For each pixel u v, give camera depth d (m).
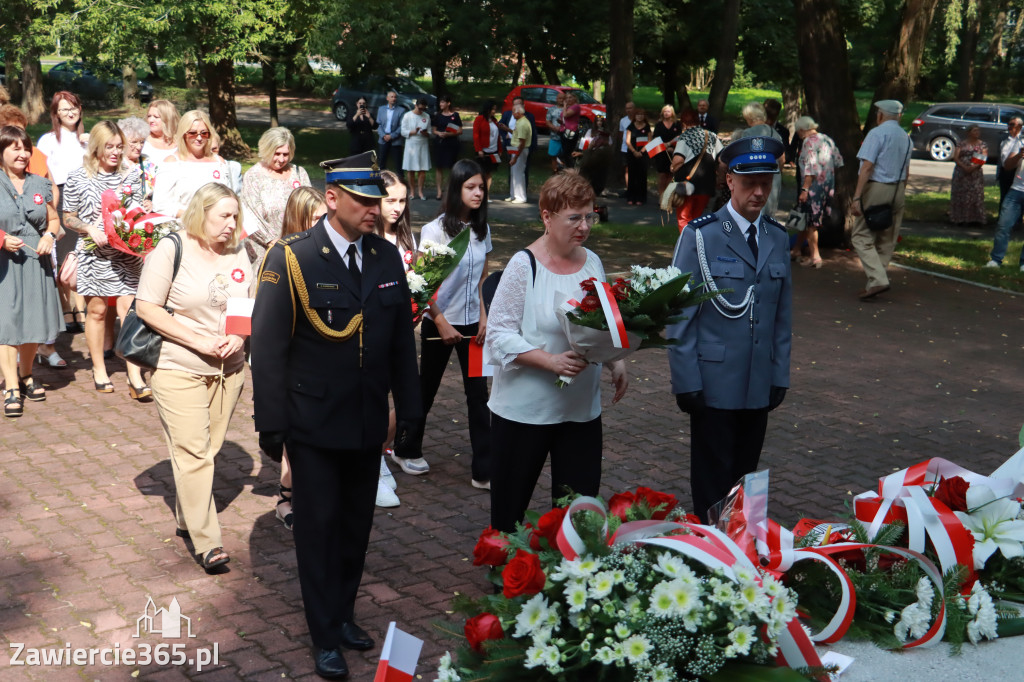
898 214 11.13
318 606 3.73
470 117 35.03
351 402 3.70
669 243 14.30
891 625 2.54
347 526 3.92
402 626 4.14
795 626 2.33
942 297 11.50
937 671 2.37
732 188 4.46
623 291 3.61
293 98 43.16
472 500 5.58
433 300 5.38
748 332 4.41
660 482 5.89
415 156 18.47
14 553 4.72
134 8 19.73
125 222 6.44
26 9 22.44
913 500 2.81
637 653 2.23
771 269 4.44
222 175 6.91
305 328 3.66
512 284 3.93
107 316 8.12
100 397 7.26
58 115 8.47
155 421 6.76
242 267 4.67
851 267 13.01
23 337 6.79
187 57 21.05
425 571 4.67
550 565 2.42
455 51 24.14
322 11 22.73
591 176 19.25
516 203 18.09
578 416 3.99
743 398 4.42
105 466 5.90
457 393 7.70
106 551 4.78
